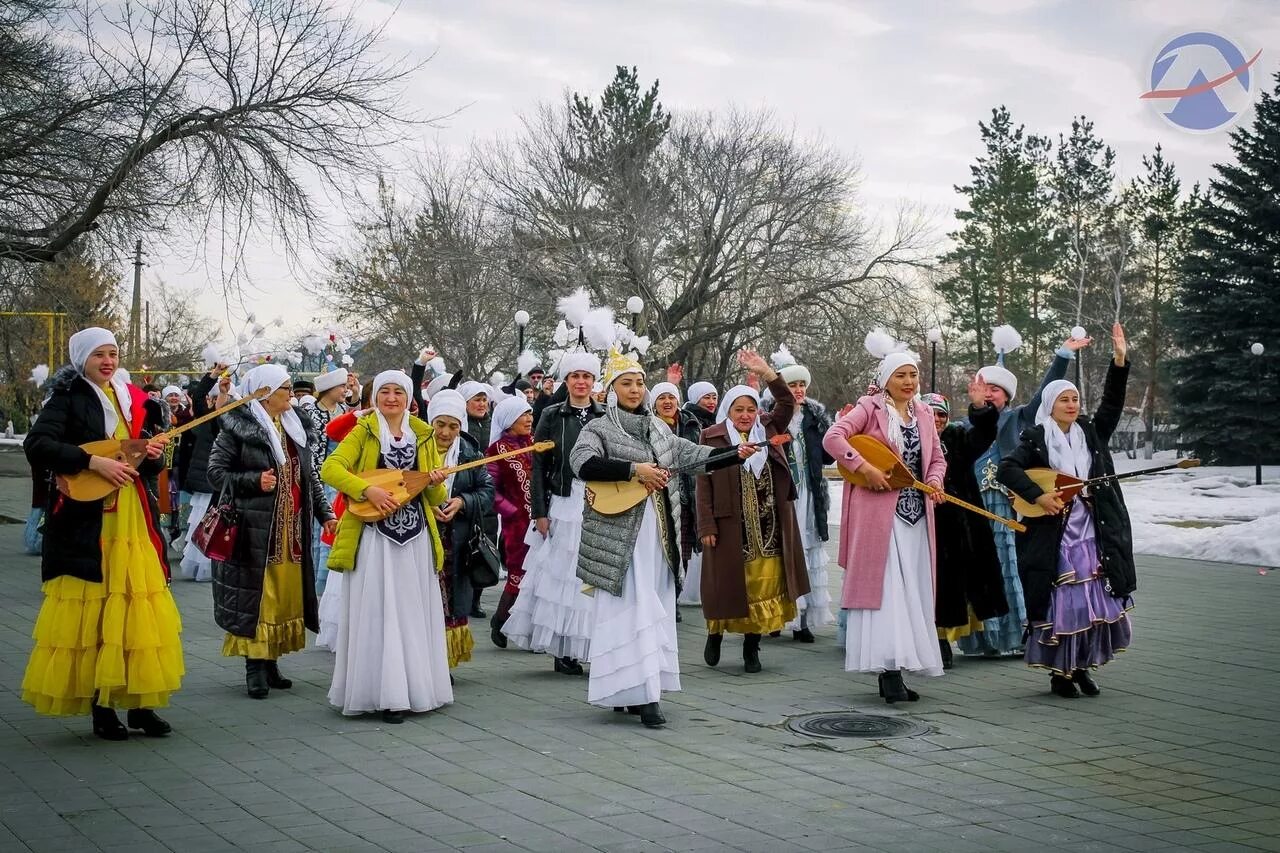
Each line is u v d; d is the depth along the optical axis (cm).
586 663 891
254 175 1834
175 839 507
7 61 1853
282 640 798
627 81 4175
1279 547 1544
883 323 3841
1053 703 780
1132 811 552
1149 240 5797
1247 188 4519
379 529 730
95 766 621
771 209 3853
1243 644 991
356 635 727
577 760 639
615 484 722
